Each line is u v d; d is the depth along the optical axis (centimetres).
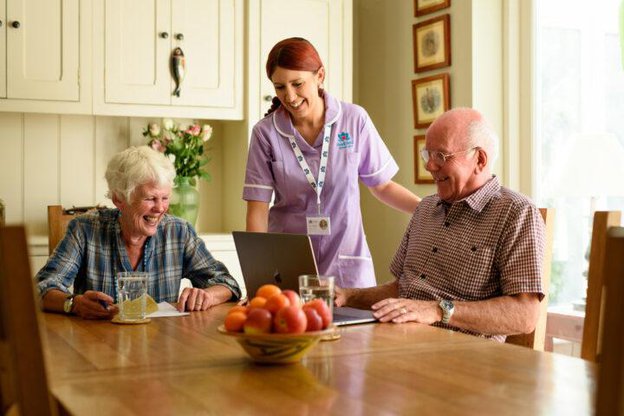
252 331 144
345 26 408
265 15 389
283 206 281
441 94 379
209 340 177
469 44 364
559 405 120
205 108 381
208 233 408
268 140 276
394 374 141
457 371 143
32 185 383
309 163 275
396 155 418
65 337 182
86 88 359
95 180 395
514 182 365
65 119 388
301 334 144
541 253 206
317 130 275
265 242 204
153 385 134
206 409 118
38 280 229
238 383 134
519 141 366
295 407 119
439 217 227
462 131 215
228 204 416
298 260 194
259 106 390
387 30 424
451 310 200
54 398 128
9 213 379
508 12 364
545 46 356
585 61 337
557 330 326
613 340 92
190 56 377
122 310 202
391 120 422
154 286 244
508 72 365
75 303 214
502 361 152
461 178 216
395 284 240
